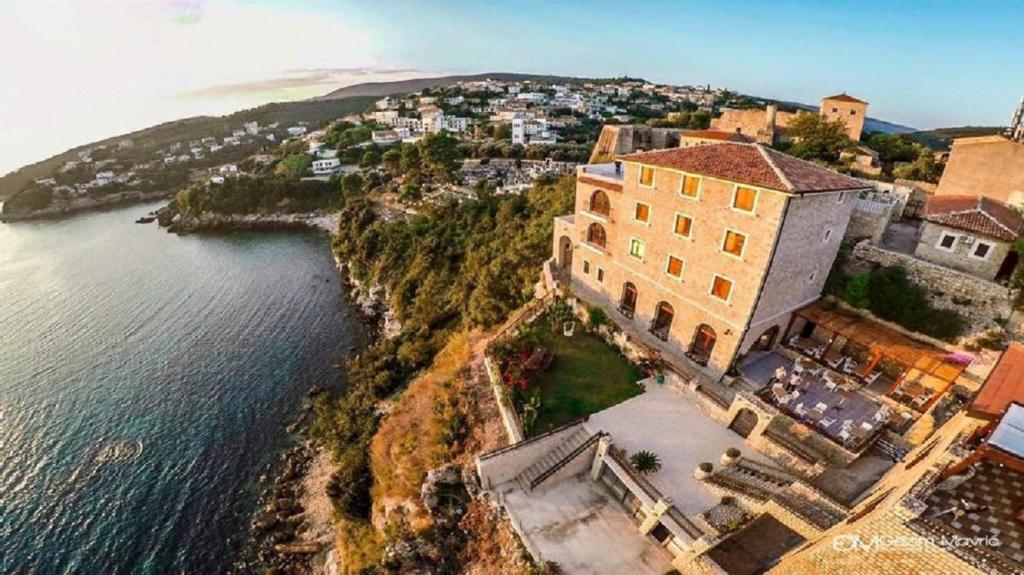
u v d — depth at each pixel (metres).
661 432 26.95
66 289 78.75
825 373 28.83
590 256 40.50
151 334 63.38
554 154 125.50
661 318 34.94
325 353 59.62
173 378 53.84
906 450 23.39
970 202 30.67
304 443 44.19
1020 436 11.87
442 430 31.86
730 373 29.66
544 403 29.44
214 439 44.78
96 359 57.34
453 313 56.81
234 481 40.12
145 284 81.38
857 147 57.69
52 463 41.75
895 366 28.78
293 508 37.16
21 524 36.16
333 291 79.56
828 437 23.95
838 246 31.41
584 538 22.91
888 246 32.25
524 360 32.78
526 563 21.91
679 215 30.97
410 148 108.50
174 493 38.88
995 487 13.23
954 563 11.17
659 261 33.31
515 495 25.42
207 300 74.62
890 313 29.64
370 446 38.59
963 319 27.41
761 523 19.75
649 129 72.88
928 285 28.94
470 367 37.19
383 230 84.25
